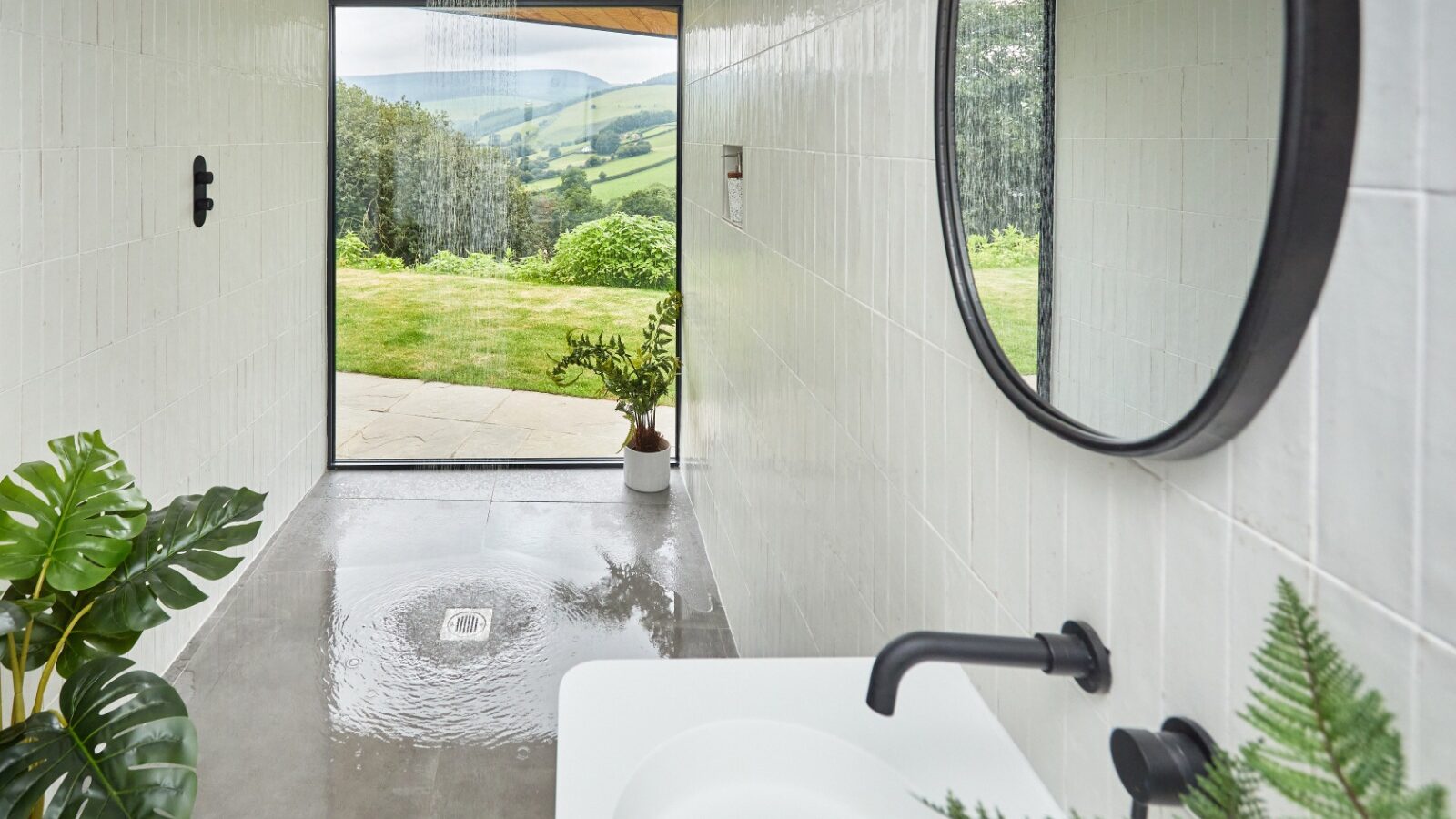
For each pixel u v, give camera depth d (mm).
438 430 5488
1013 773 1130
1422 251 596
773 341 2818
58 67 2650
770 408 2885
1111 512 972
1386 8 617
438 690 3373
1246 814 524
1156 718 896
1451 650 583
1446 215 581
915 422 1570
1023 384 1125
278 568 4258
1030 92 1085
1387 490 627
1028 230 1097
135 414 3125
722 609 4008
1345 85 641
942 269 1438
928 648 960
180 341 3475
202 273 3668
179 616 3535
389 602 3973
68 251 2715
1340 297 663
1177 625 863
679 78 5340
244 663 3490
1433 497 593
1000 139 1169
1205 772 802
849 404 1974
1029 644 986
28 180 2510
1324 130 642
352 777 2896
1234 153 730
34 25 2527
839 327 2049
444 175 5305
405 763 2975
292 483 4836
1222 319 747
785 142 2592
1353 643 658
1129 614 940
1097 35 936
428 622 3832
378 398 5445
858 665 1327
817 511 2271
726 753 1167
